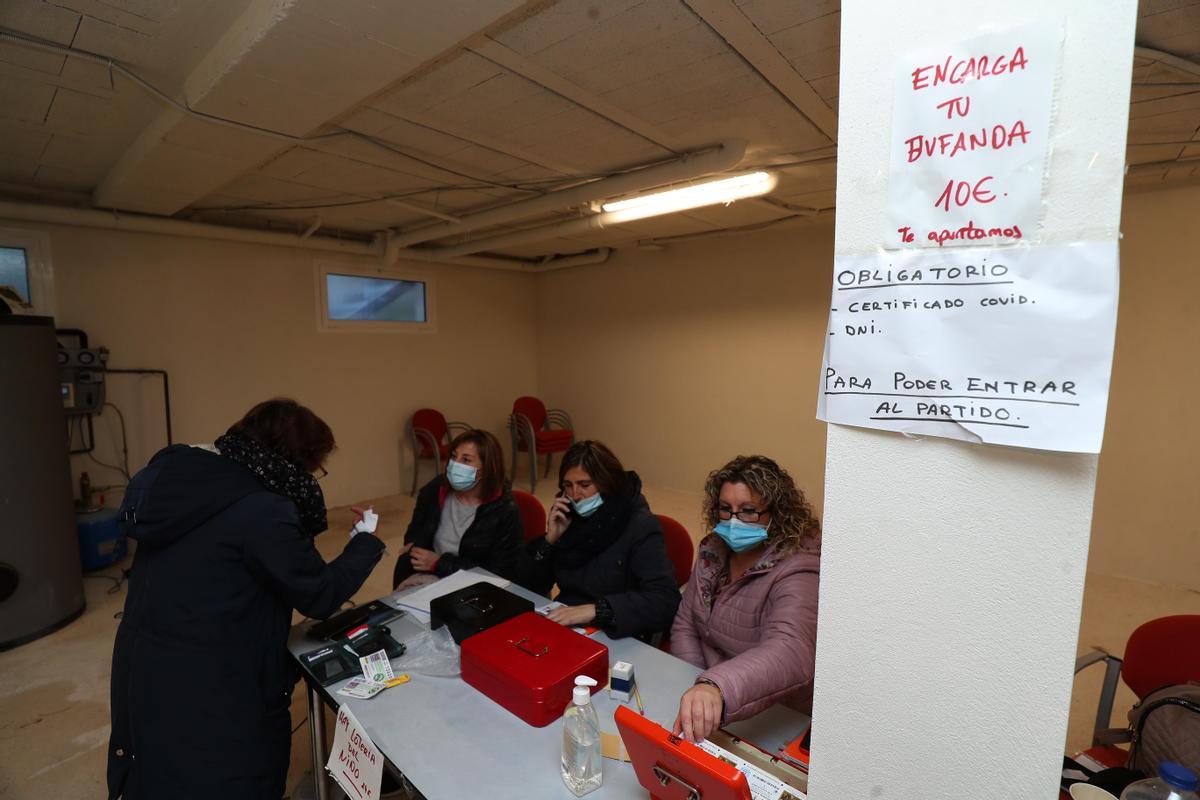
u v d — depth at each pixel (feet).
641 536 5.89
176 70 6.18
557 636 4.33
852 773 2.07
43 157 8.89
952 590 1.78
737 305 15.56
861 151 1.85
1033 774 1.68
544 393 20.92
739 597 4.63
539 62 6.00
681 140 8.24
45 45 5.60
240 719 4.23
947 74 1.64
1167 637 4.75
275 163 9.16
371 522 5.41
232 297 13.51
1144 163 8.75
